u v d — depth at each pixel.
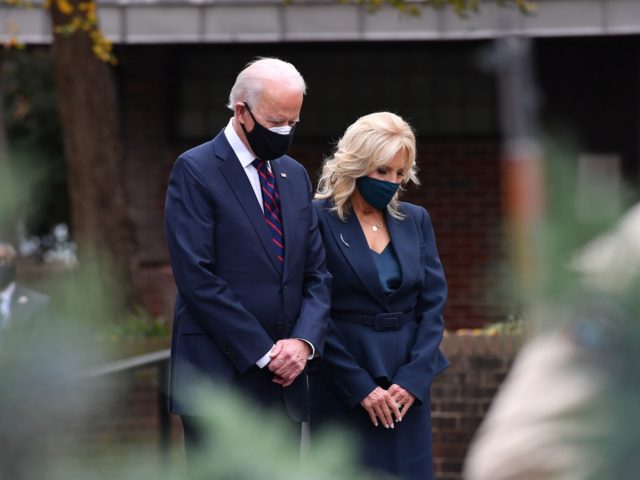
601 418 2.09
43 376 2.14
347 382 11.12
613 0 24.33
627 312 2.06
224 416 2.01
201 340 10.09
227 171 10.38
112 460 2.03
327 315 10.58
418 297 11.82
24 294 2.38
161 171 29.16
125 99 29.17
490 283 2.06
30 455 2.09
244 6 25.08
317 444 2.04
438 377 16.73
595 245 2.03
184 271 10.11
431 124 29.56
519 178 2.03
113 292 2.53
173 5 25.09
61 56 23.59
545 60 28.72
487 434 2.73
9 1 22.45
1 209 2.25
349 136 11.46
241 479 1.97
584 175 2.01
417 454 11.33
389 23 24.89
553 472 2.33
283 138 10.22
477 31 24.47
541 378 2.30
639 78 28.55
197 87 29.38
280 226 10.48
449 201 29.42
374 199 11.41
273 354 9.96
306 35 25.00
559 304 2.08
